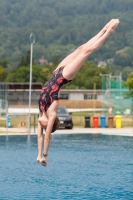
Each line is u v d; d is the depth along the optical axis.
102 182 24.16
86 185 23.38
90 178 25.31
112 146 41.88
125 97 102.00
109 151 38.09
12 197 20.67
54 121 16.17
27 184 23.66
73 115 110.75
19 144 43.75
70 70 16.09
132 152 37.38
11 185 23.41
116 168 28.81
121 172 27.30
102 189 22.39
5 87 102.19
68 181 24.47
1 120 84.69
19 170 28.06
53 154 36.09
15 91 161.38
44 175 26.30
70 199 20.27
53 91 16.12
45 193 21.52
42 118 16.23
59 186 23.12
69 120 63.94
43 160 16.20
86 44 16.33
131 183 23.86
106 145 42.81
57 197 20.66
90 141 46.78
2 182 24.20
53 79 16.28
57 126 16.42
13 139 49.03
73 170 28.02
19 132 58.06
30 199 20.28
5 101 100.81
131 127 68.00
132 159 33.06
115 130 61.81
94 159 33.06
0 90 101.31
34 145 42.78
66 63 16.44
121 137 51.28
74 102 190.50
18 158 33.56
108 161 32.06
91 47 16.16
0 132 58.19
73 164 30.52
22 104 179.38
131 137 51.38
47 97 16.12
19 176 25.98
